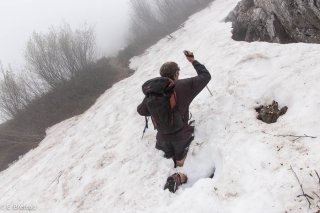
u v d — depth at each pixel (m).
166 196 4.10
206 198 3.66
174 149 4.37
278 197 3.25
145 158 5.10
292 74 4.97
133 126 6.50
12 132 10.53
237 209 3.34
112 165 5.45
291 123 4.14
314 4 5.47
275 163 3.65
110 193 4.78
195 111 5.32
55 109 11.13
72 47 12.80
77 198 5.18
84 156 6.49
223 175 3.86
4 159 9.67
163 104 4.01
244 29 8.03
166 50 12.24
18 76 12.07
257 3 7.73
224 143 4.35
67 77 12.79
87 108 10.75
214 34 9.59
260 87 5.11
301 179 3.31
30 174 7.39
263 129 4.30
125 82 11.01
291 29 6.43
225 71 6.20
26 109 11.50
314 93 4.37
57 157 7.47
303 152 3.62
